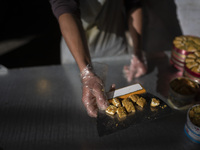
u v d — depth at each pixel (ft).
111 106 1.75
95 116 1.78
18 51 6.25
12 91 2.23
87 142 1.61
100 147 1.57
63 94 2.14
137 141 1.59
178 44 2.30
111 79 2.28
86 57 2.03
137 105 1.79
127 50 3.73
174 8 3.34
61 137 1.67
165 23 3.62
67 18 2.10
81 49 2.02
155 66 2.48
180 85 1.96
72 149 1.57
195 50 2.14
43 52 6.13
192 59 2.04
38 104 2.03
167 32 3.67
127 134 1.63
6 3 8.71
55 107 1.98
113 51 3.55
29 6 8.50
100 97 1.76
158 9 3.56
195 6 3.04
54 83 2.32
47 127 1.77
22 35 7.00
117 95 1.85
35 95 2.15
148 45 3.82
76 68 2.55
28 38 6.82
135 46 2.81
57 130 1.73
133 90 1.88
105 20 2.95
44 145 1.62
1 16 8.08
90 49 3.40
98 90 1.79
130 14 2.97
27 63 5.75
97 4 2.60
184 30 3.40
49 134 1.71
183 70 2.22
